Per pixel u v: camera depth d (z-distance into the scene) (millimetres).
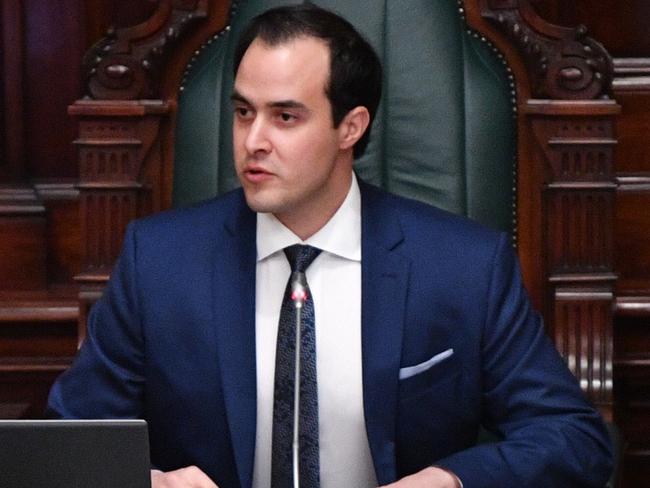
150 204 9938
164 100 9891
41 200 12008
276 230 8094
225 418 7977
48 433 5945
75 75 12031
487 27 9773
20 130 11992
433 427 8102
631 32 11977
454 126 9656
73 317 11352
